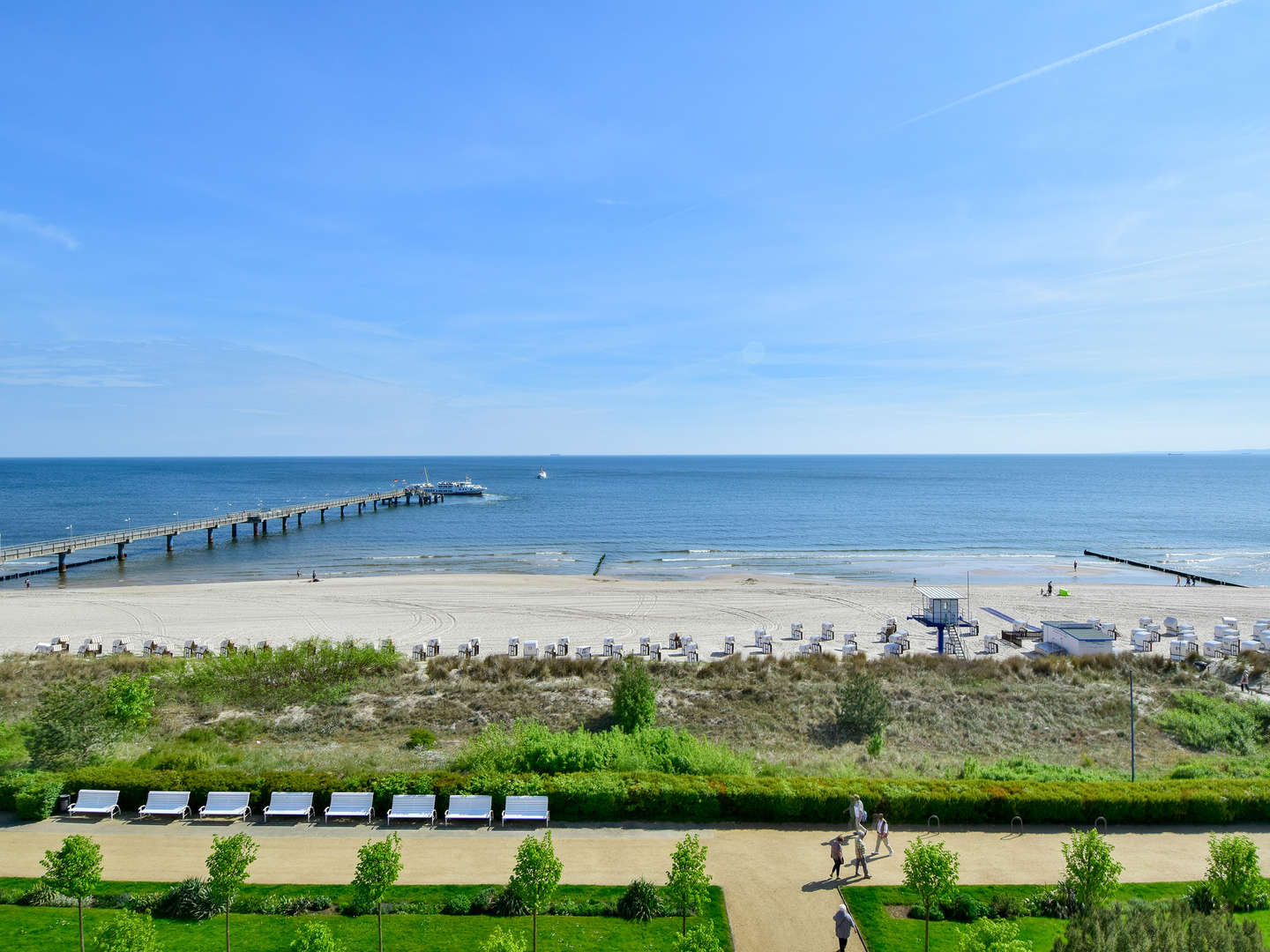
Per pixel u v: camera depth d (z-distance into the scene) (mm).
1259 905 16531
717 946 12406
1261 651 41531
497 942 11875
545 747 23469
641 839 19922
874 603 57094
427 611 53625
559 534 106312
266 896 16859
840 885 17672
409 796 20797
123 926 12203
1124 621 52156
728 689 33688
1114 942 13016
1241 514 135125
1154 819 20969
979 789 21172
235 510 136375
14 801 20781
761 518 127875
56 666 37156
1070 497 173500
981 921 12844
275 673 34281
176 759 23359
